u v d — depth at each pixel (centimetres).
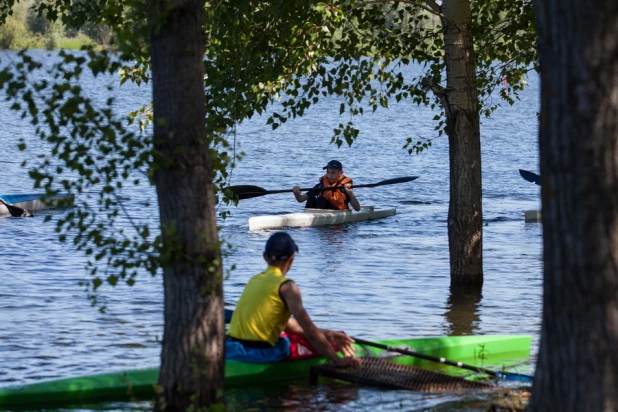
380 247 5494
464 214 4216
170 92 1973
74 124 1964
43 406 2406
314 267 4784
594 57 1556
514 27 4844
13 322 3484
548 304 1661
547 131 1620
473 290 4188
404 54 4650
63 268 4606
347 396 2480
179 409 2028
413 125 17388
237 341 2673
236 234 5962
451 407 2344
